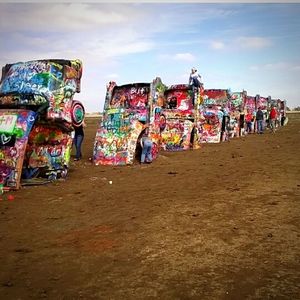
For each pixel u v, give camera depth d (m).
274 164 10.49
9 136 8.23
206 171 9.78
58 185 8.50
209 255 4.12
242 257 4.04
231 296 3.21
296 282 3.42
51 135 9.16
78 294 3.37
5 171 8.14
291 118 56.38
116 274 3.74
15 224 5.59
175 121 15.81
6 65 9.56
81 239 4.80
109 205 6.50
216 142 19.47
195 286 3.42
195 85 16.22
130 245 4.52
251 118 26.83
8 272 3.91
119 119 12.22
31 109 8.62
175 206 6.20
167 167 10.84
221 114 19.88
